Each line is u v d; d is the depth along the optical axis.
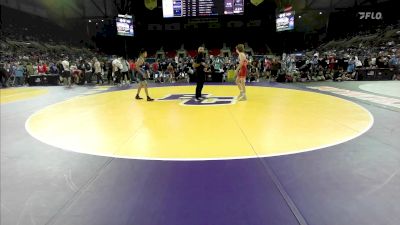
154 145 4.23
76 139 4.67
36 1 31.23
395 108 6.97
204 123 5.64
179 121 5.88
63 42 33.97
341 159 3.47
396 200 2.49
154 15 35.94
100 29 36.28
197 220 2.24
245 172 3.14
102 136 4.82
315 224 2.15
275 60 16.77
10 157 3.87
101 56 33.75
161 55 38.50
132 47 38.72
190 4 24.73
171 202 2.53
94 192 2.78
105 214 2.38
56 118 6.52
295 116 6.18
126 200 2.60
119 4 32.91
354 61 16.52
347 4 30.72
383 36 26.38
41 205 2.57
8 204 2.61
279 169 3.20
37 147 4.28
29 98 10.67
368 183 2.82
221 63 18.47
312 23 34.78
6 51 24.00
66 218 2.34
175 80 18.36
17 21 29.14
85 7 32.56
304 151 3.79
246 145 4.13
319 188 2.73
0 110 7.99
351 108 7.06
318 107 7.29
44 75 17.14
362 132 4.71
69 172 3.29
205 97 9.58
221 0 24.50
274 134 4.72
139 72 8.85
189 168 3.29
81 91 12.92
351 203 2.45
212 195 2.64
